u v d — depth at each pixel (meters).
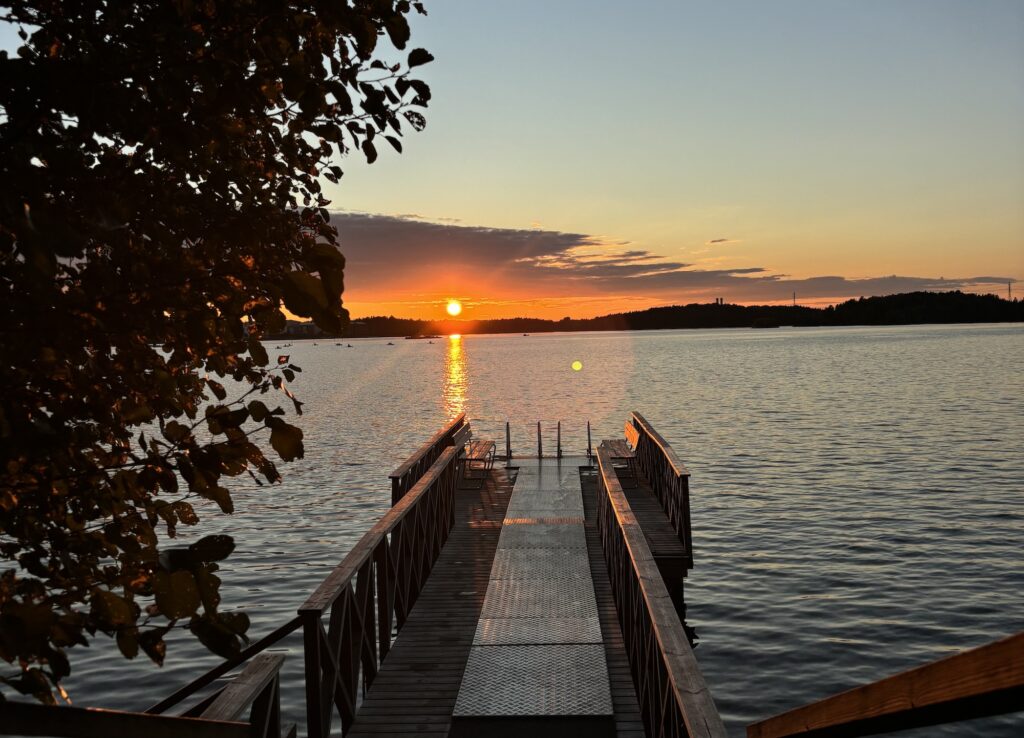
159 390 2.48
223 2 2.09
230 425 2.34
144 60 2.01
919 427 34.06
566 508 13.98
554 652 7.53
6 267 1.87
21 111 1.91
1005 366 71.69
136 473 2.34
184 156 2.16
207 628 1.95
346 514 20.23
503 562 10.56
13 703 1.63
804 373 71.19
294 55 2.20
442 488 12.41
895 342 143.00
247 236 2.37
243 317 2.69
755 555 16.11
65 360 2.19
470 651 7.60
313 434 36.84
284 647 11.81
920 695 1.46
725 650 11.67
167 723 2.33
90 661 11.18
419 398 56.09
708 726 3.62
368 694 6.90
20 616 1.71
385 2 2.26
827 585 14.20
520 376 80.75
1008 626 12.24
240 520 19.53
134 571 2.29
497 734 6.12
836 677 10.81
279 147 2.72
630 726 6.21
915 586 14.01
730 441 31.86
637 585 7.18
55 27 2.02
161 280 2.20
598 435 35.00
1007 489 21.33
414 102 2.37
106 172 2.16
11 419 1.91
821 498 21.03
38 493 2.26
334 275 2.29
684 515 12.14
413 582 9.65
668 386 61.22
